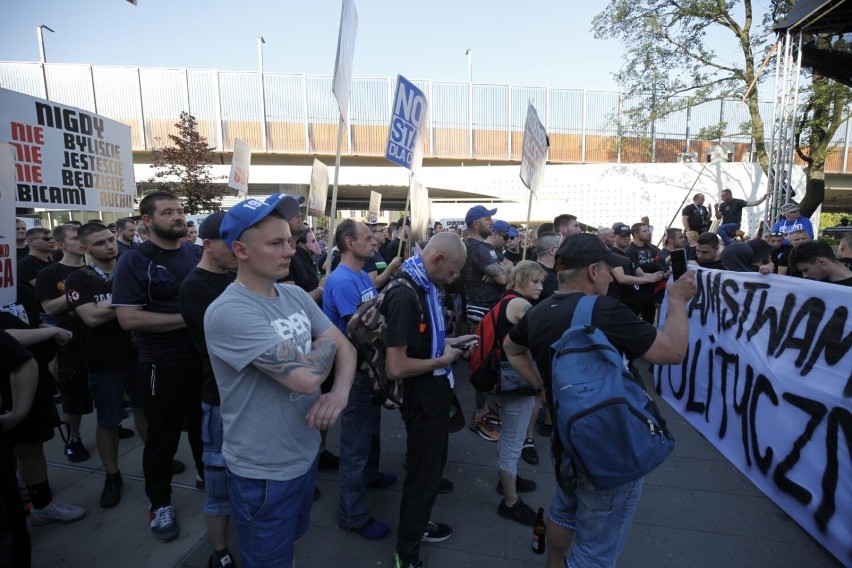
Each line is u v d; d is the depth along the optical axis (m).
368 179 22.83
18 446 2.70
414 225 4.70
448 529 2.74
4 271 2.47
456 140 23.62
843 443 2.51
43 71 21.52
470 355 2.91
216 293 2.34
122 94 21.98
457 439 4.05
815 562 2.50
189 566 2.50
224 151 22.58
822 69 9.77
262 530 1.68
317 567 2.50
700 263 5.43
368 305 2.46
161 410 2.69
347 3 3.39
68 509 2.87
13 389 2.16
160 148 20.23
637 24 16.12
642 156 23.31
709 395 4.00
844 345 2.57
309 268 3.96
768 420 3.15
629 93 17.61
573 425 1.71
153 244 2.81
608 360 1.75
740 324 3.60
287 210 1.70
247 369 1.60
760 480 3.19
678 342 1.85
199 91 22.25
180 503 3.08
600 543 1.87
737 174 17.27
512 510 2.89
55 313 3.62
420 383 2.40
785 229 7.74
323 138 23.00
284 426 1.66
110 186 4.44
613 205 18.30
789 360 3.00
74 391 3.60
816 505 2.66
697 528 2.79
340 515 2.78
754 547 2.62
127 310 2.61
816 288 2.83
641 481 1.89
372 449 3.26
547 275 3.96
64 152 3.96
